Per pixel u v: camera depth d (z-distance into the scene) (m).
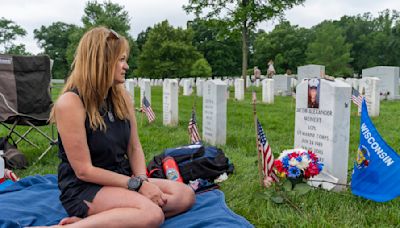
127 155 3.48
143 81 11.98
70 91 2.99
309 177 4.25
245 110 14.29
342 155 4.57
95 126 3.01
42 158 6.27
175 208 3.36
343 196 4.29
